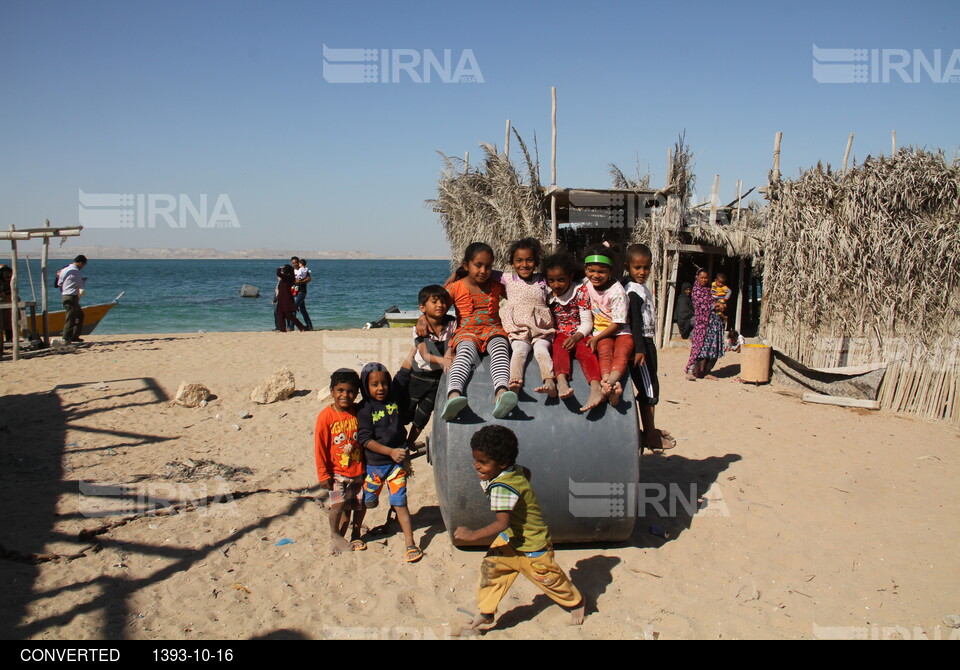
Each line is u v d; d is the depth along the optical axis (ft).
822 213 34.14
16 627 12.90
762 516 18.48
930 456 23.70
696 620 13.60
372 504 16.58
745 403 31.60
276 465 22.59
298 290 67.31
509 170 48.24
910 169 30.63
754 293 56.59
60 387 34.19
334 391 16.28
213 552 16.30
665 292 48.06
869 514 18.74
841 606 14.16
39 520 17.70
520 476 13.09
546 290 16.83
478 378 15.90
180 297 152.25
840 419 28.86
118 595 14.20
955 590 14.76
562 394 15.40
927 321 30.07
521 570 13.17
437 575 15.26
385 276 316.19
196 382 33.78
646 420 18.97
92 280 241.55
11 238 43.39
